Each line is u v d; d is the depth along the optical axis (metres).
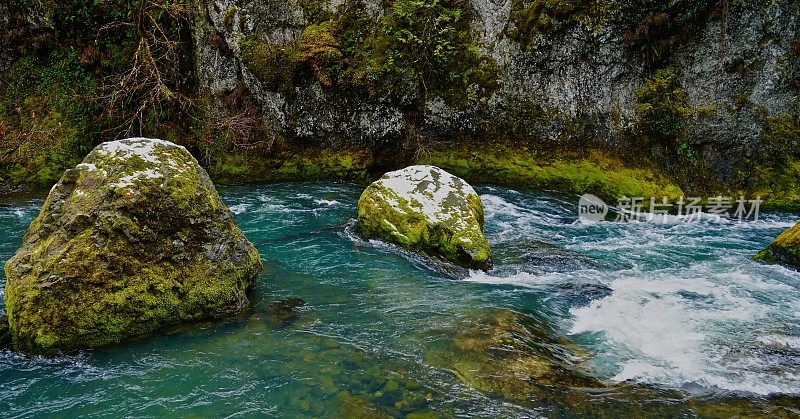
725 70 12.30
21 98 14.41
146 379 4.57
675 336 5.57
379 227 8.19
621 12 12.28
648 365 4.96
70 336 4.82
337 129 13.93
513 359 4.93
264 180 13.78
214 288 5.52
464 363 4.86
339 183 13.56
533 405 4.27
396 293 6.56
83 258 4.85
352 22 13.77
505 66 13.32
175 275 5.31
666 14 12.08
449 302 6.30
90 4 14.93
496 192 12.60
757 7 11.98
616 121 12.75
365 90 13.52
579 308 6.31
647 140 12.56
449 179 8.38
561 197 12.30
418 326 5.60
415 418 4.08
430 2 13.36
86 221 4.97
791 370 4.88
